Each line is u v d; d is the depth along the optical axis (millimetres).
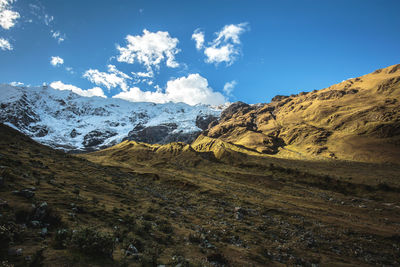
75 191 26188
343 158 182875
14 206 13352
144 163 166250
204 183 92562
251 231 31656
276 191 95312
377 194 87500
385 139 195125
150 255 11953
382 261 28125
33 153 52188
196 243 19859
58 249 9461
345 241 34500
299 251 26359
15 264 7359
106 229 15891
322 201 75125
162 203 38875
